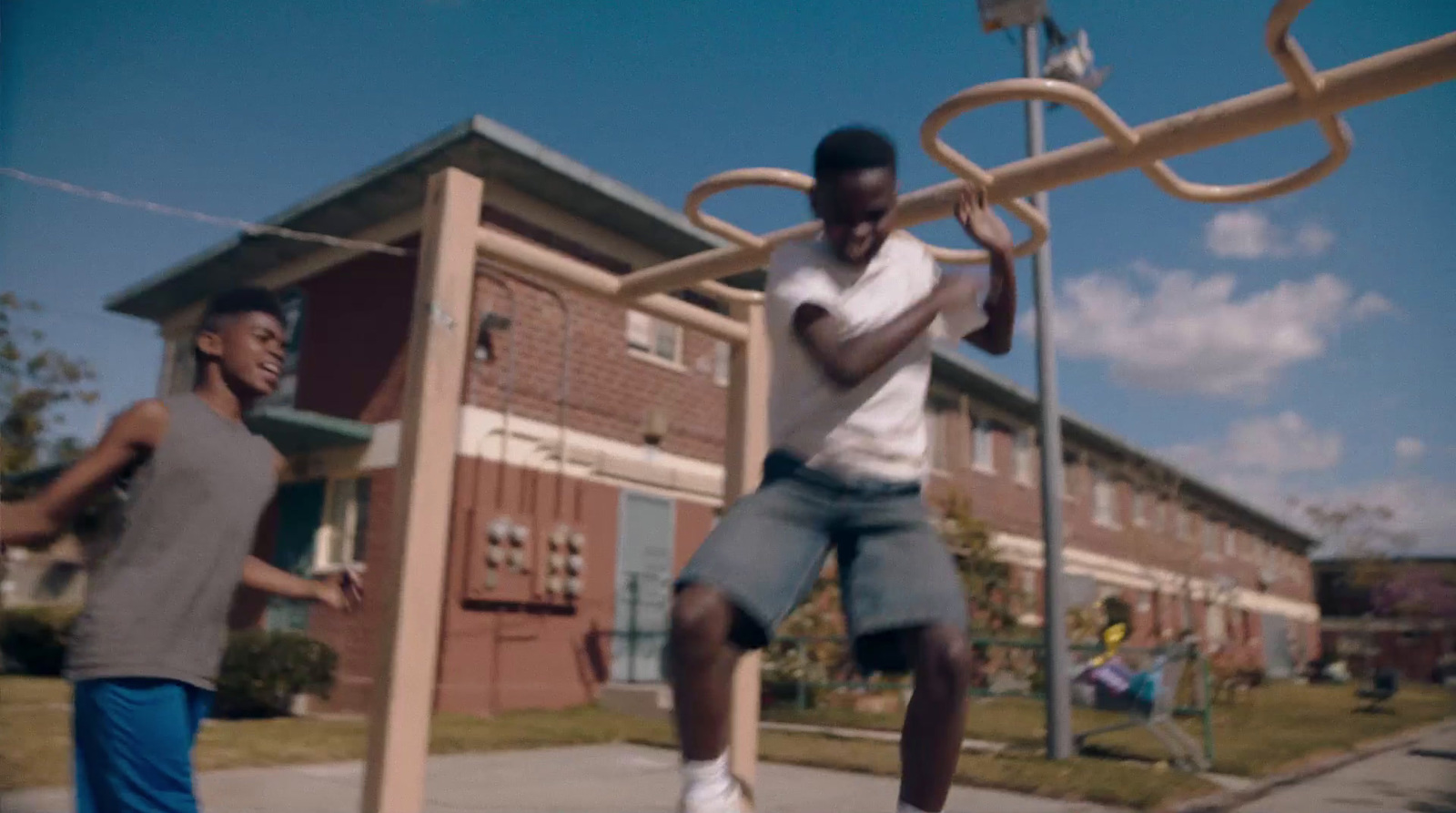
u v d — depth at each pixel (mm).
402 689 2604
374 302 11656
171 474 1900
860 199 1587
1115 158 2393
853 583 1537
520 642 10617
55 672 12734
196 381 2145
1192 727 9906
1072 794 5785
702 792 1386
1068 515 21547
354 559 10938
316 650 9711
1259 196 2504
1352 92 2115
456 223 2910
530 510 10906
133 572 1855
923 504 1618
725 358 13789
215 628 1954
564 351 11555
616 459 11922
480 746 7637
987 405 19797
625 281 3357
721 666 1420
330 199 11305
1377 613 26484
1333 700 17281
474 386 10570
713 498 13211
